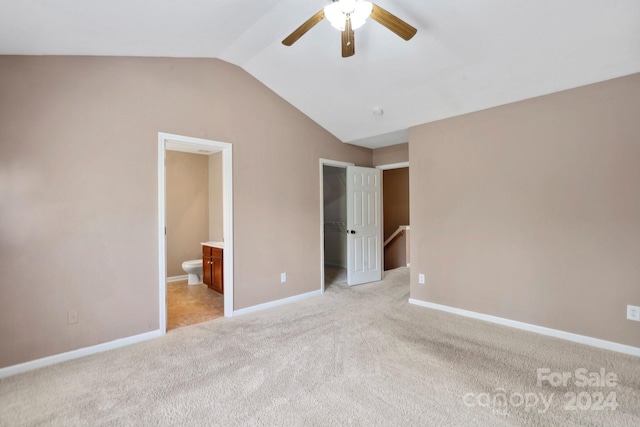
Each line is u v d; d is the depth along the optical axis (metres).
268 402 1.97
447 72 3.01
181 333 3.08
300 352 2.65
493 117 3.32
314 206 4.45
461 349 2.69
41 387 2.15
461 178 3.57
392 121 3.99
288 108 4.13
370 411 1.88
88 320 2.64
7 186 2.30
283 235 4.07
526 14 2.27
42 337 2.44
